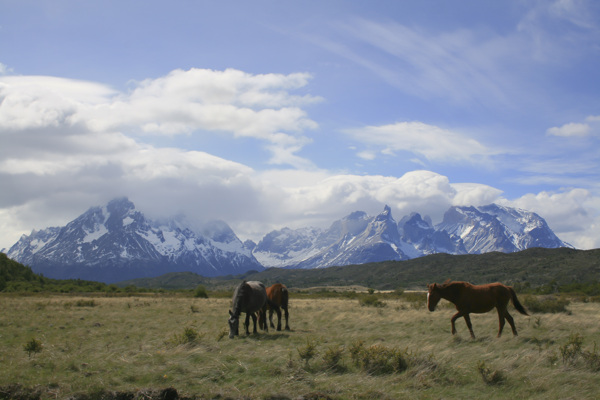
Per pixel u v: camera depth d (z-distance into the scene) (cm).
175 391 1205
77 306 4300
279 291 2330
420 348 1620
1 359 1563
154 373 1355
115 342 1961
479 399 1129
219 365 1428
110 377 1326
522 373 1281
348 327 2427
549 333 1936
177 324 2662
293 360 1464
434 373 1297
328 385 1238
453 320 1897
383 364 1376
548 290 7144
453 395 1159
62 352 1722
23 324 2650
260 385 1259
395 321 2597
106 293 8312
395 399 1138
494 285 1877
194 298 6631
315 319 2875
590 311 2975
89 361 1516
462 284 1883
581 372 1265
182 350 1653
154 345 1836
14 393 1227
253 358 1516
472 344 1739
